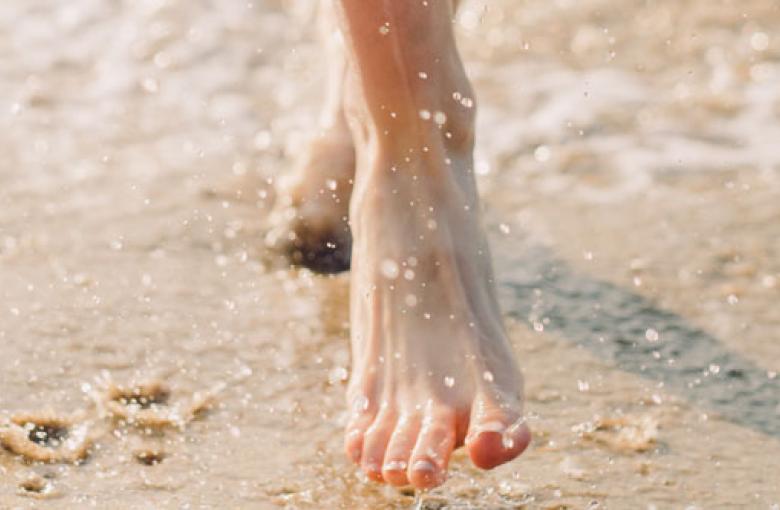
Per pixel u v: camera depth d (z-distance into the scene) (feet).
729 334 9.84
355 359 8.48
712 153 13.52
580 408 8.71
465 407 7.93
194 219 11.48
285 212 11.00
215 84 15.10
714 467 8.07
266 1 18.10
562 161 13.25
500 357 8.17
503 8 18.38
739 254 11.27
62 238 10.96
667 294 10.46
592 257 11.12
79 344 9.26
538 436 8.36
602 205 12.27
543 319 9.98
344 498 7.64
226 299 10.08
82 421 8.30
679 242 11.48
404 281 8.39
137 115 14.05
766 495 7.76
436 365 8.13
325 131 10.89
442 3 8.50
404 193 8.52
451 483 7.80
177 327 9.60
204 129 13.76
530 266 10.91
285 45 16.53
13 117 13.70
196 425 8.36
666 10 18.22
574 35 17.21
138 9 17.40
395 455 7.63
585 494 7.71
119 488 7.62
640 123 14.26
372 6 8.25
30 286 10.07
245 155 13.10
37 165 12.48
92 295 10.00
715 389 9.04
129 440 8.14
